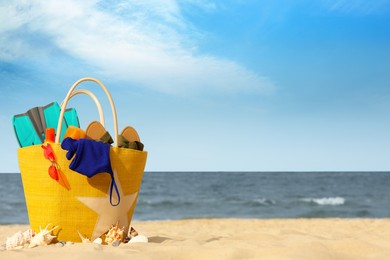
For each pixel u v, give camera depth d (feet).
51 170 10.01
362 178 215.51
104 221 10.74
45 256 8.26
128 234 11.89
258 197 90.22
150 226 32.14
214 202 77.10
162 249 9.06
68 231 10.42
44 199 10.27
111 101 11.12
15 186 134.51
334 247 9.47
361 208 62.95
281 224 33.81
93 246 9.36
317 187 133.80
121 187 10.84
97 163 10.03
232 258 8.39
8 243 10.36
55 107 11.93
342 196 92.02
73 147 9.88
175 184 151.84
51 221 10.34
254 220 39.88
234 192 109.29
